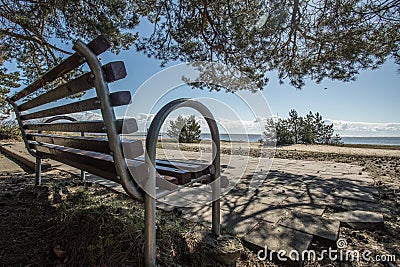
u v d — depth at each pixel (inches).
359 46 146.8
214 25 160.6
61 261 52.1
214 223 59.2
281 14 153.4
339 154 268.1
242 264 53.4
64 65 46.5
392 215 79.9
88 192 90.0
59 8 115.7
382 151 310.2
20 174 127.0
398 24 134.5
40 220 68.9
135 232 52.9
